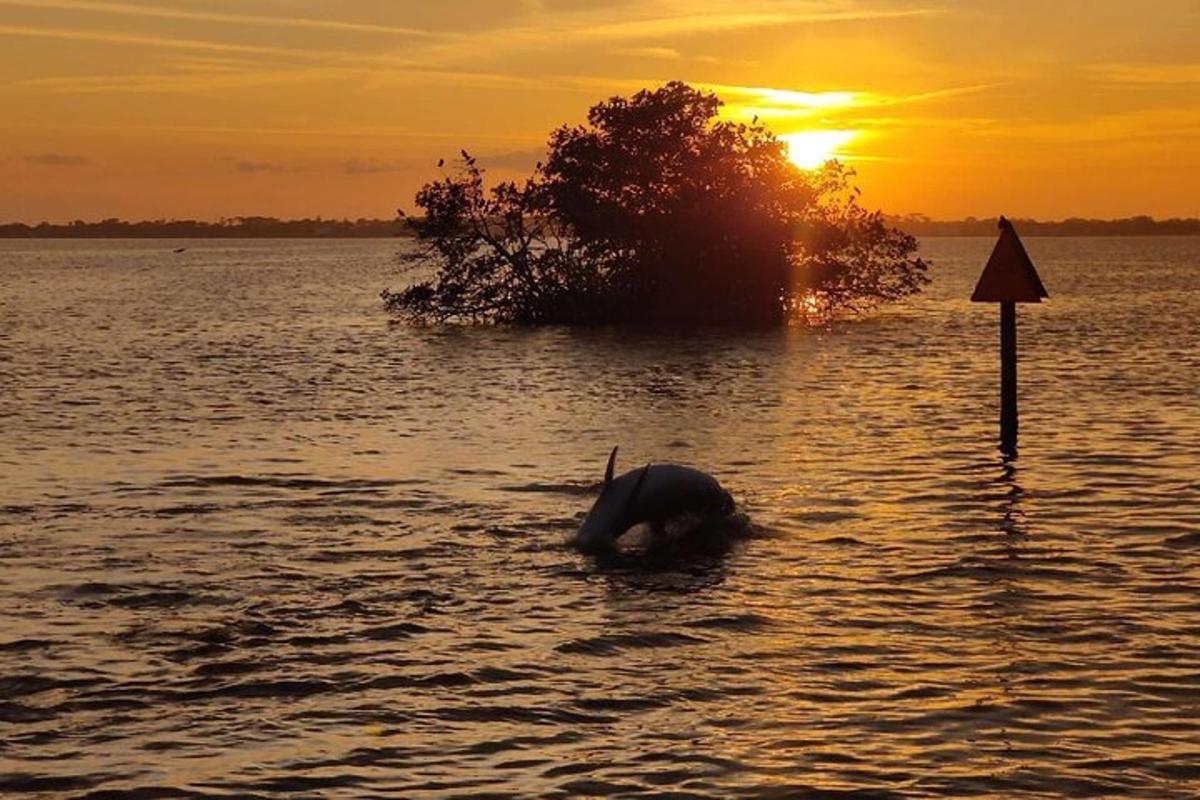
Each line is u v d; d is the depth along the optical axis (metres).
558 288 57.88
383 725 9.83
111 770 9.01
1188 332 50.56
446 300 57.66
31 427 26.03
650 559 14.84
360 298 85.00
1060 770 8.83
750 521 16.56
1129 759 9.00
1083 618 12.34
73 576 14.07
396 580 13.95
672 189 57.31
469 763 9.10
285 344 48.03
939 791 8.52
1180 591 13.23
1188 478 19.45
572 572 14.27
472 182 57.62
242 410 28.78
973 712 9.91
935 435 24.19
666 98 56.94
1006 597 13.09
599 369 37.81
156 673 10.96
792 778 8.76
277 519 17.00
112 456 22.25
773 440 23.67
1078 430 24.66
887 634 11.92
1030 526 16.34
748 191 57.00
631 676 10.86
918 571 14.16
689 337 49.72
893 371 36.56
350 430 25.45
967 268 153.25
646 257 57.16
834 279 58.81
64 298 86.94
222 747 9.41
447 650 11.58
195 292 95.38
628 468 20.67
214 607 12.91
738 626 12.23
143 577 14.02
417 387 33.44
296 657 11.38
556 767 9.02
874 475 19.98
